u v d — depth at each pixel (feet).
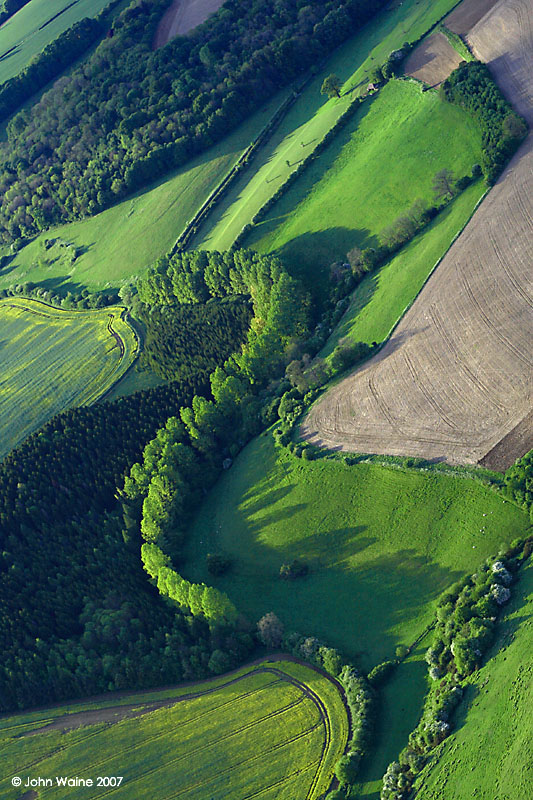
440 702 344.90
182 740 410.52
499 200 565.12
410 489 445.78
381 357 533.55
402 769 339.16
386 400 502.38
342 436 504.84
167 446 566.36
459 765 317.42
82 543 546.67
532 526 388.16
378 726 366.63
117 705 448.24
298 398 560.61
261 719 400.67
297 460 516.73
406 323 542.16
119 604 499.51
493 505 407.23
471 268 536.83
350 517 463.01
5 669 482.69
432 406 476.54
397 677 380.58
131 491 565.94
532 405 433.48
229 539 510.58
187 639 462.60
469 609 366.63
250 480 537.24
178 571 510.99
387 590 419.13
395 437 477.77
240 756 389.39
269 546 485.56
